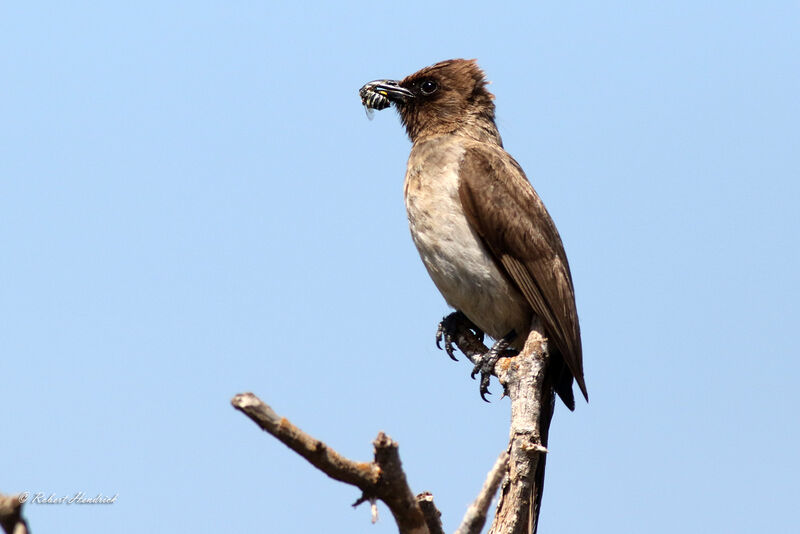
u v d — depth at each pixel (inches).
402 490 244.7
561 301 490.6
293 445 231.9
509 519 336.8
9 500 173.6
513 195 496.1
